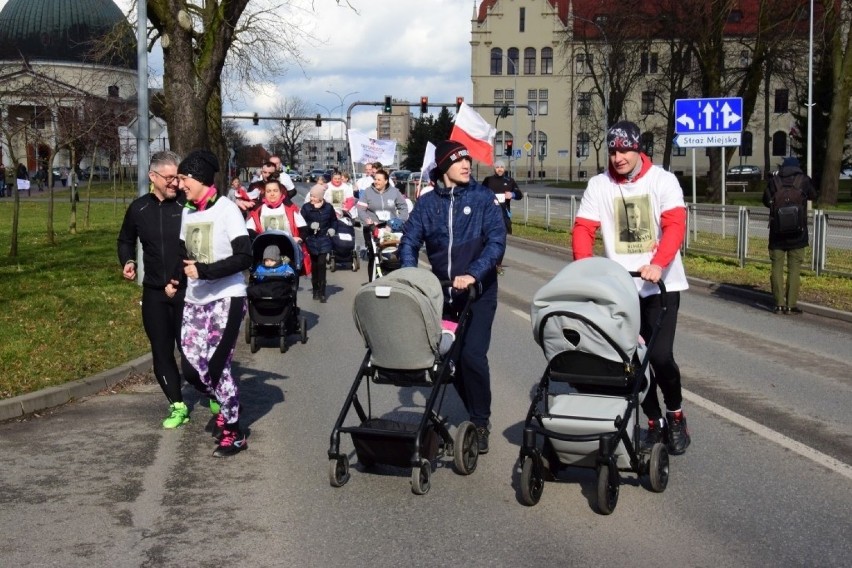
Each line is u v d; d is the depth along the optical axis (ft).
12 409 25.93
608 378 18.44
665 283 20.31
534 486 18.47
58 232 103.65
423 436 19.62
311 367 33.30
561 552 16.07
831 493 19.16
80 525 17.66
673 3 139.13
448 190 21.21
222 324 22.09
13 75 85.76
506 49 331.36
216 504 18.83
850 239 56.90
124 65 83.20
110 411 26.81
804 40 139.44
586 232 21.03
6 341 35.17
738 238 67.67
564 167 335.26
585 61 216.13
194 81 66.28
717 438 23.36
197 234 22.11
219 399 22.09
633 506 18.45
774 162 305.32
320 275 51.01
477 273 20.04
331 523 17.66
